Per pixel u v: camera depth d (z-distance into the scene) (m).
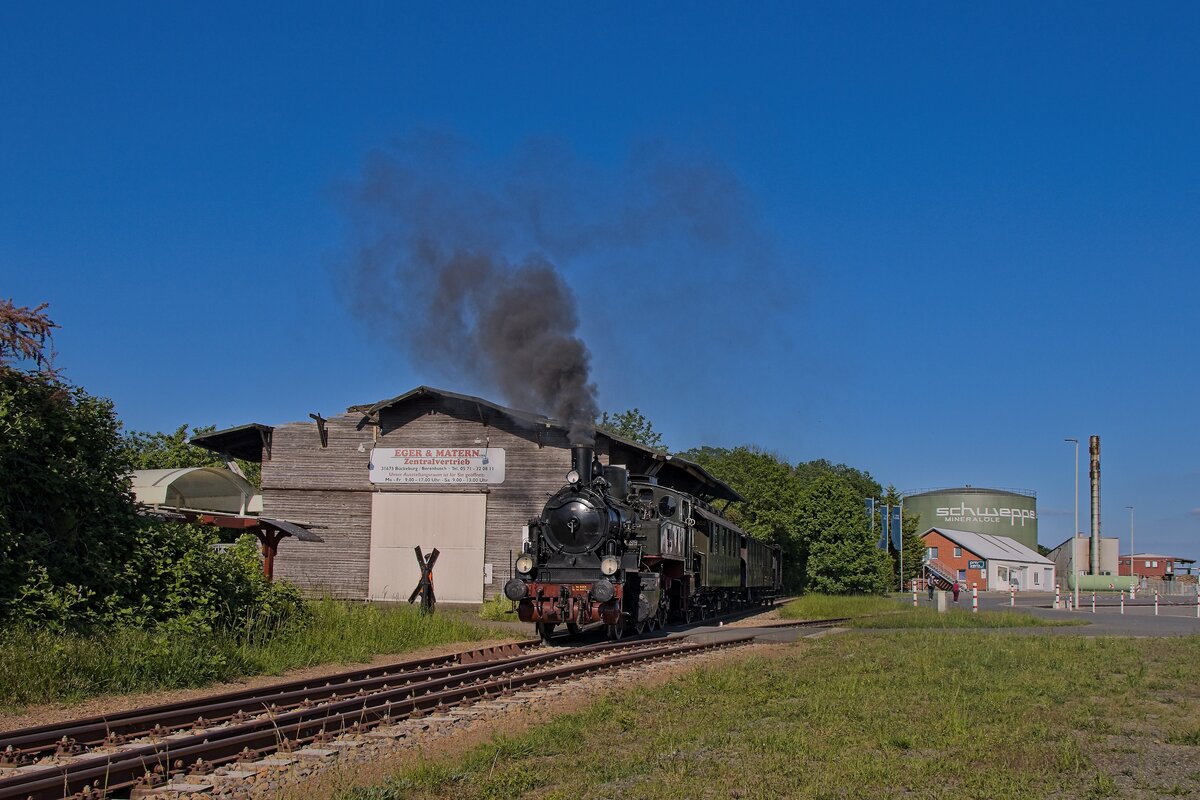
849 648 20.31
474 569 32.84
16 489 15.67
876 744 10.12
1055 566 101.06
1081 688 14.27
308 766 9.02
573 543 22.06
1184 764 9.45
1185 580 105.50
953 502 104.25
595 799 8.01
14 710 11.29
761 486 63.34
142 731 10.13
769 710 12.12
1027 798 7.97
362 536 33.59
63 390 17.06
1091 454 64.00
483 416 33.25
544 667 16.80
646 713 12.09
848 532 55.53
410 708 11.64
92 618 15.18
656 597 24.06
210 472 27.89
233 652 15.29
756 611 39.19
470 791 8.21
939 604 35.97
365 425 34.06
